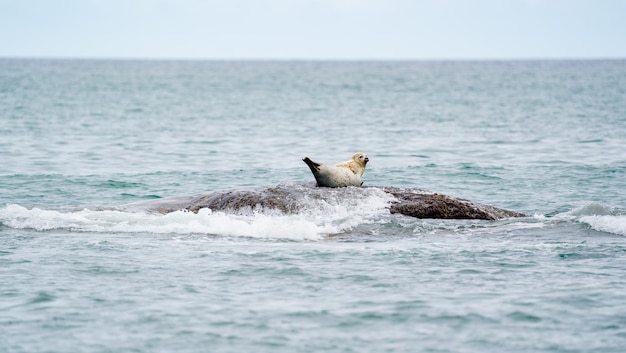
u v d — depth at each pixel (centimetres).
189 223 6444
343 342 3975
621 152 12731
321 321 4253
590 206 6906
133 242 5991
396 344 3953
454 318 4294
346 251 5738
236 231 6309
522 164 11294
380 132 16912
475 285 4884
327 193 6794
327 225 6412
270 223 6391
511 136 15788
